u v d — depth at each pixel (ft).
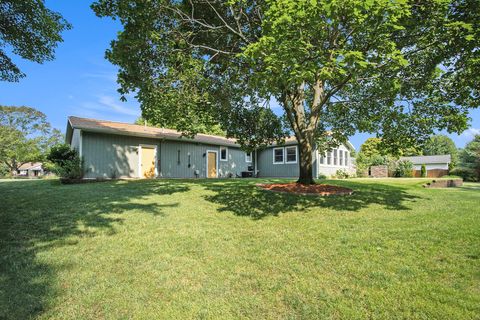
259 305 9.21
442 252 12.47
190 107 27.91
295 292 9.89
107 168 49.19
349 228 16.65
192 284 10.65
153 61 25.57
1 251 13.64
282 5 15.87
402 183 43.91
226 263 12.42
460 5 18.75
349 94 34.27
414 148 31.14
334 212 20.75
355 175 76.69
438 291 9.41
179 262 12.56
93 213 20.90
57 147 44.32
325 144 42.45
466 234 14.51
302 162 30.89
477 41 18.35
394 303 8.87
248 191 30.32
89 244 14.71
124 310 9.00
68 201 25.09
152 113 26.68
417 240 14.05
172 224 18.51
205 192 31.14
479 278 10.15
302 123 30.81
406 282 10.11
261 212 21.57
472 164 81.76
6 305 9.12
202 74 28.25
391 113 30.25
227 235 16.28
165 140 58.29
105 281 10.83
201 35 30.42
